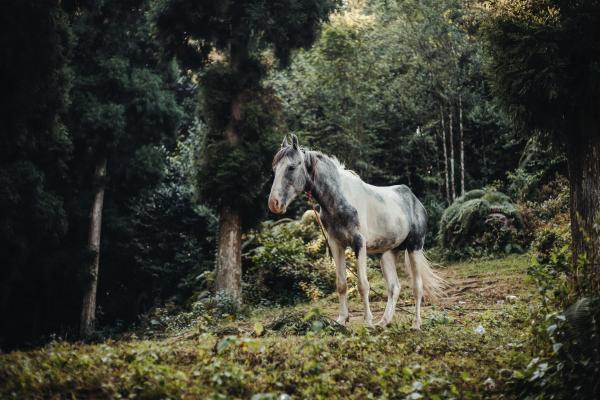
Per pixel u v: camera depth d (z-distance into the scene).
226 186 16.27
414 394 4.75
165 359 5.67
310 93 25.19
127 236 23.58
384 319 8.71
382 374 5.33
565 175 21.94
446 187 24.98
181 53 18.11
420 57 25.23
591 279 5.27
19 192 16.58
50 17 15.14
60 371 5.27
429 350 6.59
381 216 8.53
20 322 19.98
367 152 24.53
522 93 10.94
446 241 20.83
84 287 19.70
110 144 20.78
